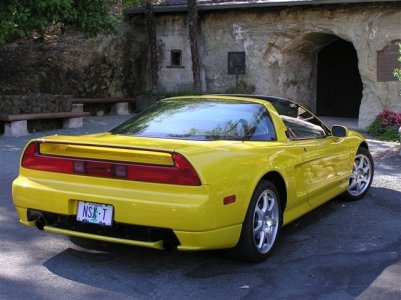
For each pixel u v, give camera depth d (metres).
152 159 4.00
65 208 4.23
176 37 16.73
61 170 4.31
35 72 14.44
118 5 18.25
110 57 16.36
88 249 4.79
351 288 4.00
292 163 4.85
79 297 3.80
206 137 4.70
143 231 4.05
